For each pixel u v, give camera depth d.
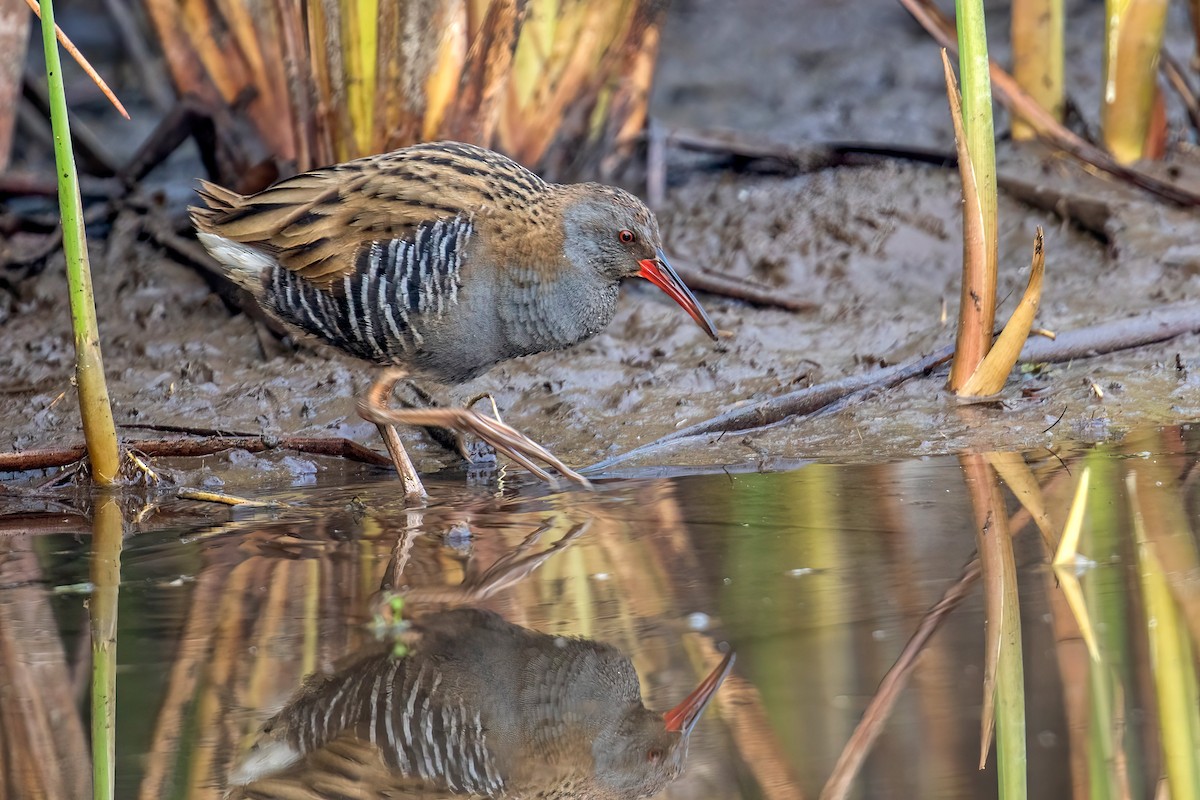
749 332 10.95
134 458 8.92
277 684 5.64
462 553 7.19
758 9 21.41
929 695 5.39
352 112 11.23
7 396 10.24
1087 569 6.60
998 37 18.31
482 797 4.95
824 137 15.50
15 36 12.58
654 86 18.52
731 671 5.62
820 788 4.82
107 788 4.84
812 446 9.10
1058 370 10.09
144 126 16.69
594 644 5.93
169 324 11.31
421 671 5.73
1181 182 12.45
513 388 10.34
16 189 12.74
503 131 12.25
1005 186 12.63
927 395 9.73
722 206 12.96
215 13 12.19
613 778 5.02
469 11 11.20
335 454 9.32
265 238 8.89
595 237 9.16
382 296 8.80
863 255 12.00
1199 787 4.82
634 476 8.70
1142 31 12.57
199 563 7.14
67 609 6.47
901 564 6.76
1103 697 5.36
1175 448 8.56
